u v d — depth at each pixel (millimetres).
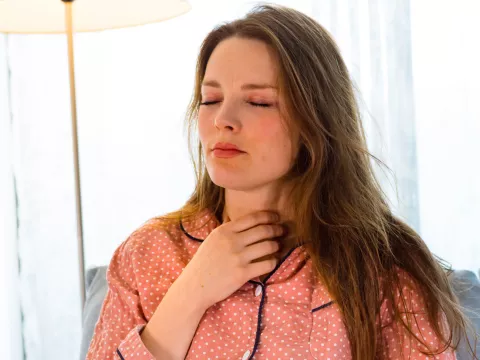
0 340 2047
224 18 2020
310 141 948
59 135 2072
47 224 2080
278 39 922
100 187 2064
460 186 2016
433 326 930
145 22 1665
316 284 969
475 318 1206
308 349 904
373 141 1961
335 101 988
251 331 936
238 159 910
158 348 937
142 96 2053
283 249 1004
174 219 1116
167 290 1022
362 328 918
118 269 1086
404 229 1030
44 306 2086
